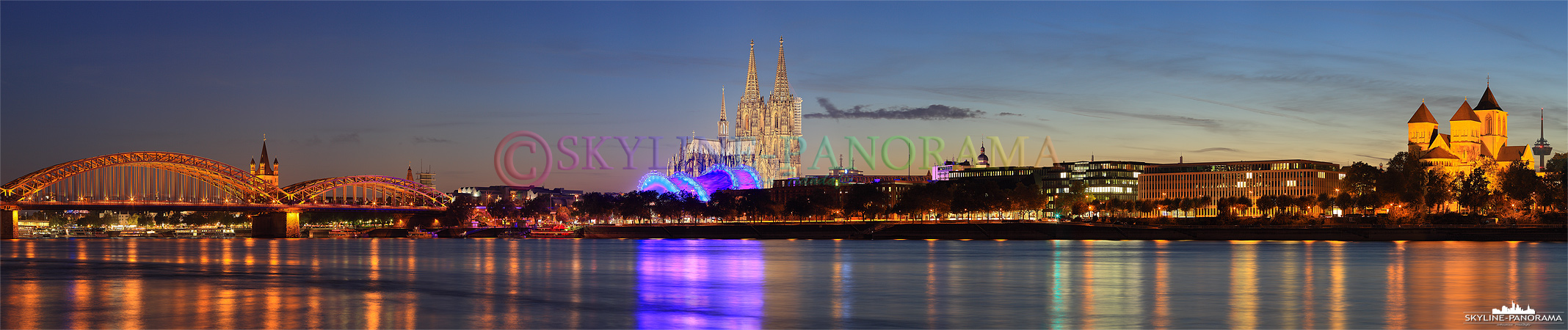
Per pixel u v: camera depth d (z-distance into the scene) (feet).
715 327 250.78
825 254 651.66
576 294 336.49
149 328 245.24
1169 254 599.98
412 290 354.74
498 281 398.01
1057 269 459.73
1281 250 647.97
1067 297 325.01
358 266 512.63
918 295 334.44
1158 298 320.50
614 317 269.03
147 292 344.69
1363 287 352.28
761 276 425.69
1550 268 441.68
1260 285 366.63
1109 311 285.23
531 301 311.27
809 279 408.46
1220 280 386.32
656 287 364.79
